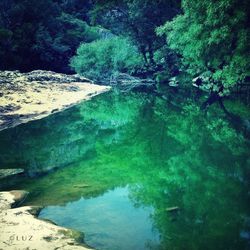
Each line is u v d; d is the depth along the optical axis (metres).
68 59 52.00
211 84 28.02
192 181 9.09
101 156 12.19
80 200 8.21
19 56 48.19
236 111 19.61
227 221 6.73
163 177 9.58
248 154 11.29
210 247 5.82
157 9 41.53
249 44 18.95
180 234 6.30
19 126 17.50
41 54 49.53
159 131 15.88
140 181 9.37
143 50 44.25
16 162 11.68
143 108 22.69
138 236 6.36
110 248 5.98
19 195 8.41
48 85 29.50
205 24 20.69
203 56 23.84
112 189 8.86
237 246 5.82
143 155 12.05
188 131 15.40
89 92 29.94
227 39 20.38
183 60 34.00
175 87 34.44
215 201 7.68
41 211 7.62
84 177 9.95
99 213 7.42
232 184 8.66
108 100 26.48
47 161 11.73
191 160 11.02
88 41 55.44
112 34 58.09
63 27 55.28
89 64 44.47
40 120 18.88
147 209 7.50
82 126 17.64
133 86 36.78
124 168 10.67
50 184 9.41
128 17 43.75
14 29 49.41
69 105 23.73
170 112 20.70
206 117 18.39
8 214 7.26
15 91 24.03
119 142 14.25
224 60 23.12
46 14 53.47
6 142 14.54
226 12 19.27
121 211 7.47
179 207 7.48
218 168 10.02
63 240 6.16
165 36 41.72
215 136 14.08
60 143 14.33
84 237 6.39
